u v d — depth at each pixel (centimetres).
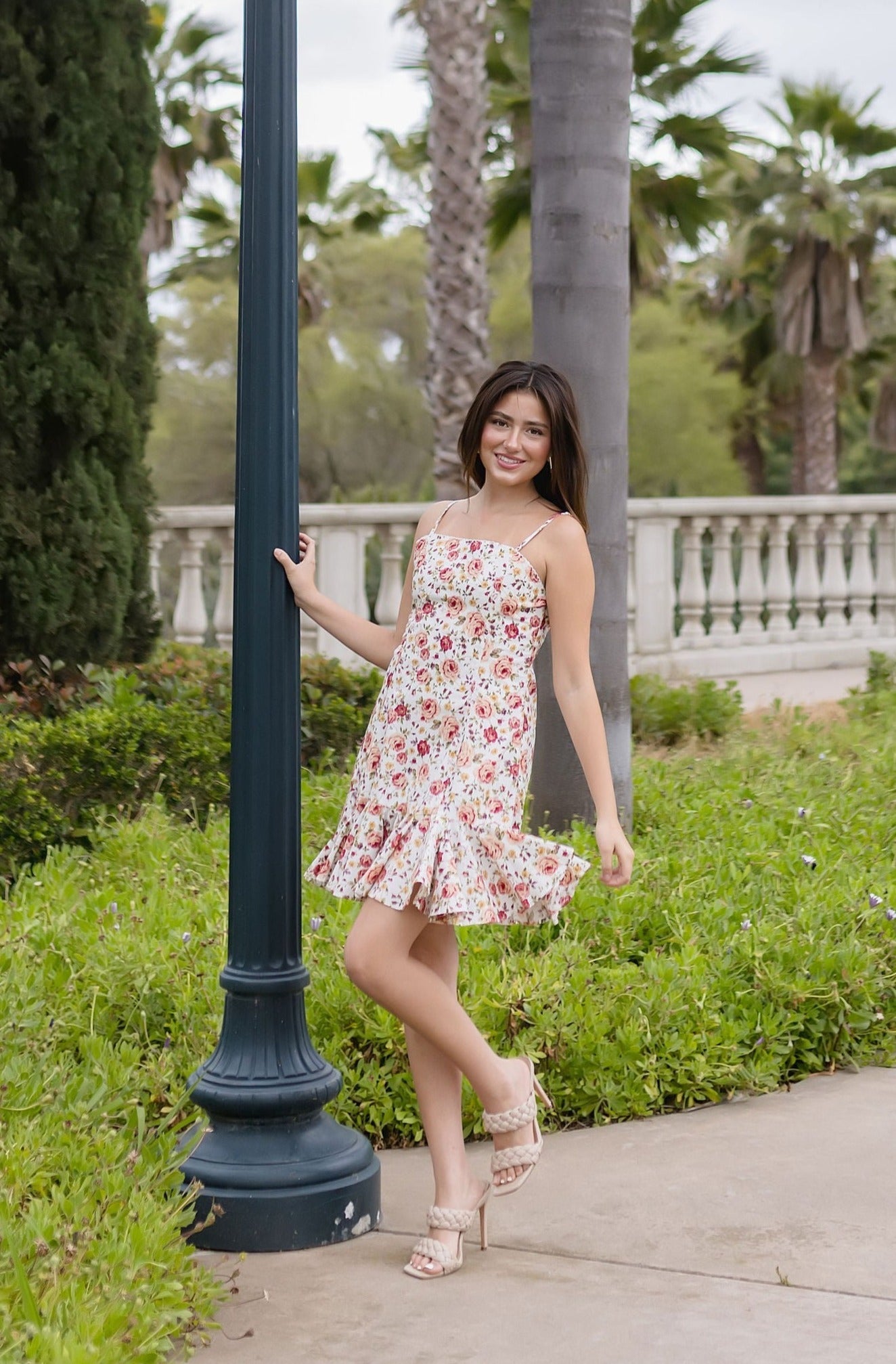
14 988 358
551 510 293
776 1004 394
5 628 686
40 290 686
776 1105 374
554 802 537
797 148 2267
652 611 1073
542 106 522
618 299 528
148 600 748
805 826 545
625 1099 362
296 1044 299
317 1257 286
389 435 3133
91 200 698
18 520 680
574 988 379
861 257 2277
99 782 574
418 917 276
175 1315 236
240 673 293
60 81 680
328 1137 299
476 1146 350
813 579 1195
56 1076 314
